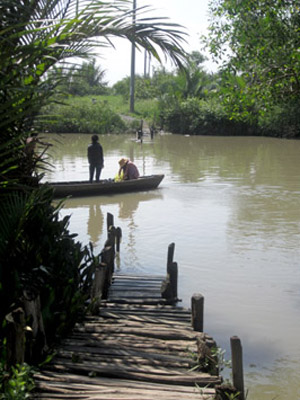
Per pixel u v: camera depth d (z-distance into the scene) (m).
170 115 45.53
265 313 7.66
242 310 7.78
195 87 49.41
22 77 6.31
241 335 7.00
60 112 43.56
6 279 5.67
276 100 12.16
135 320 6.63
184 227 12.55
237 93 12.01
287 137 40.38
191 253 10.52
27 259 6.14
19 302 5.12
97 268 6.92
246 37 11.59
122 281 8.49
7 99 6.20
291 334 7.01
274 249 10.73
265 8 11.25
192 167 23.20
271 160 25.84
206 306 7.93
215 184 18.50
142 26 6.63
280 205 14.88
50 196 7.27
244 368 6.18
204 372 5.23
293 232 11.96
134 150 30.80
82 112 44.59
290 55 11.05
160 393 4.65
